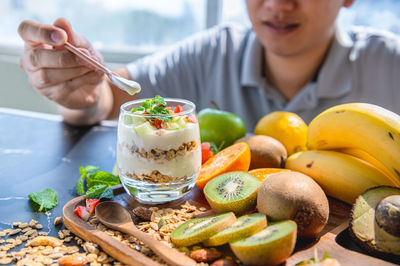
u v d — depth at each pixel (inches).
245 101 33.1
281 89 32.8
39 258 13.1
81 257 13.0
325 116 17.5
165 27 46.4
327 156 17.5
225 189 15.9
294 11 25.4
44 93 21.7
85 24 46.6
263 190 14.3
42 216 15.6
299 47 27.3
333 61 30.0
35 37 18.1
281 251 12.4
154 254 13.5
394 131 15.3
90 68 20.3
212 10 44.1
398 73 30.7
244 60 32.1
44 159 20.4
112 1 45.3
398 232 13.2
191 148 15.8
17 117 26.1
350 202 16.8
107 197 16.5
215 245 13.3
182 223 15.1
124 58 46.4
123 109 16.0
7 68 44.9
